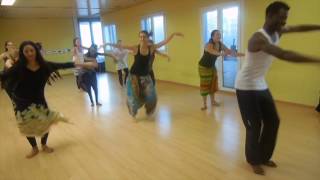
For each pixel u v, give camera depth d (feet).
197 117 13.15
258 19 15.28
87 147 10.38
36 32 33.68
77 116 14.74
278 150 8.93
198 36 19.99
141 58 12.25
